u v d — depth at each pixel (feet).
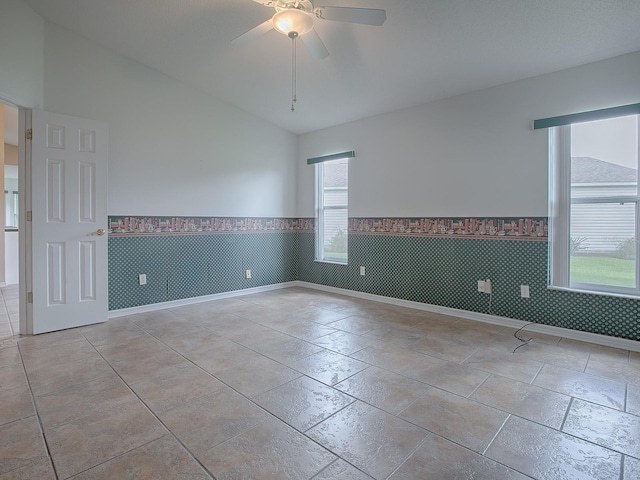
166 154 14.11
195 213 15.12
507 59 10.59
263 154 17.58
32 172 10.73
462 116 12.96
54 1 10.18
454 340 10.62
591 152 10.64
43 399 7.18
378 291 15.76
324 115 16.25
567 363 8.93
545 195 11.21
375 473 5.15
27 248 10.87
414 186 14.38
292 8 7.68
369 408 6.89
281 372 8.45
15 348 9.88
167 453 5.58
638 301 9.74
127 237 13.24
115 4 10.14
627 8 8.16
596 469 5.22
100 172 12.02
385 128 15.31
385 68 11.87
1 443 5.79
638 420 6.45
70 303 11.57
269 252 18.12
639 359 9.18
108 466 5.28
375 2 8.87
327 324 12.23
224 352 9.67
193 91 14.83
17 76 10.18
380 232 15.61
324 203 18.47
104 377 8.15
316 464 5.34
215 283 15.93
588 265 10.83
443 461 5.40
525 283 11.70
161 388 7.65
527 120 11.48
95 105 12.25
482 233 12.57
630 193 10.12
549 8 8.42
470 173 12.79
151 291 13.93
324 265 18.11
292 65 12.51
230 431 6.15
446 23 9.37
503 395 7.37
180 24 10.87
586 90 10.38
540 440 5.89
